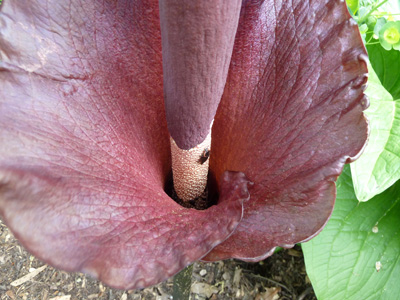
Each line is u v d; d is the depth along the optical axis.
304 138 0.25
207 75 0.20
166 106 0.23
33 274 0.49
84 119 0.25
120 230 0.20
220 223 0.22
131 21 0.28
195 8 0.17
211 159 0.35
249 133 0.30
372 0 0.47
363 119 0.23
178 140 0.25
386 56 0.50
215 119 0.33
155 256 0.19
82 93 0.25
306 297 0.53
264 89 0.29
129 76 0.29
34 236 0.16
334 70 0.26
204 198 0.34
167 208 0.25
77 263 0.17
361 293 0.43
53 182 0.19
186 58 0.19
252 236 0.22
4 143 0.19
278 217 0.23
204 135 0.25
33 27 0.23
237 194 0.25
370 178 0.36
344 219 0.46
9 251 0.50
